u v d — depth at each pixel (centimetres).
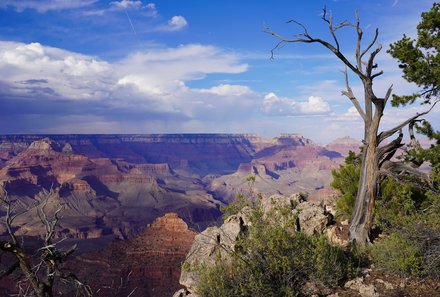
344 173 1803
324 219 1413
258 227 1006
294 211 1289
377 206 1453
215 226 1306
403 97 1522
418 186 1409
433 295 916
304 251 954
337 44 1300
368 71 1312
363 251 1221
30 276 797
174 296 1124
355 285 981
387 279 1012
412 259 991
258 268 942
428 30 1524
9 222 788
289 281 955
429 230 1069
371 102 1358
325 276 970
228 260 1099
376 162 1359
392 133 1366
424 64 1429
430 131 1577
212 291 948
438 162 1471
